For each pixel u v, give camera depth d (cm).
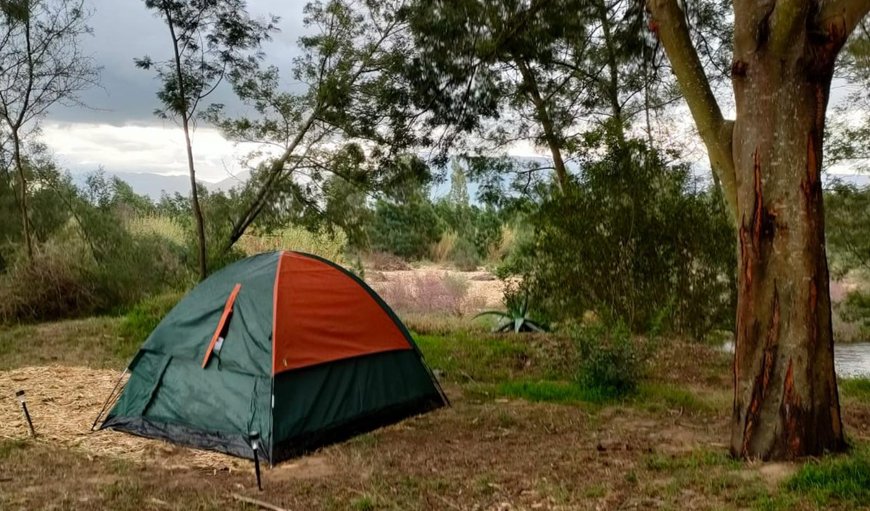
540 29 1202
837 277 1909
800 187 489
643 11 1158
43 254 1490
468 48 1203
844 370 1282
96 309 1504
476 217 3275
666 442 602
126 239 1705
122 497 482
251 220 1553
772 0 494
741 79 515
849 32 491
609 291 1143
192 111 1345
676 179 1126
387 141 1338
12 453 588
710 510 409
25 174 1647
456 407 769
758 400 503
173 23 1295
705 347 1056
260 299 652
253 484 518
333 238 1859
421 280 2072
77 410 740
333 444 627
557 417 713
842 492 408
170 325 680
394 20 1399
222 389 628
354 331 695
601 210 1126
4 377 899
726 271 1124
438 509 449
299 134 1480
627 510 425
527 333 1202
